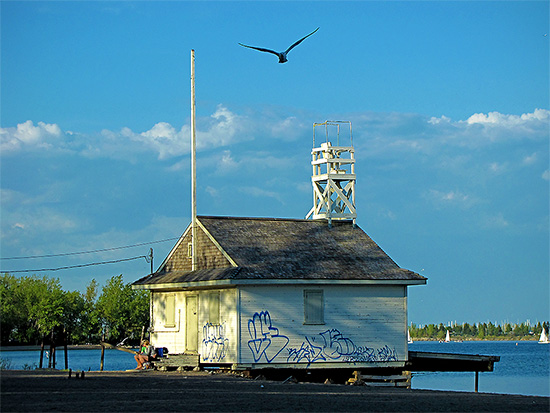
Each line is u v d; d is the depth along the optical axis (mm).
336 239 63625
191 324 59875
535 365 167250
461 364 66000
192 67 61406
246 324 55281
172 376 50594
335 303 58688
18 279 149375
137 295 122125
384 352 59938
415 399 37625
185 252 61562
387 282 59875
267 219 63469
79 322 118188
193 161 61000
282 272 56531
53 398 33688
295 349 56719
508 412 31984
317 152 66875
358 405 33812
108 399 33844
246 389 41344
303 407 32406
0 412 28922
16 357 134500
